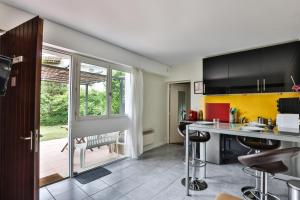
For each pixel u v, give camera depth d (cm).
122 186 251
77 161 352
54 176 281
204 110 414
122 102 377
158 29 256
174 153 416
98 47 295
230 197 138
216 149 345
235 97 372
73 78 279
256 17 217
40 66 160
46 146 479
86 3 190
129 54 360
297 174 262
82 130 292
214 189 243
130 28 254
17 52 181
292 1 182
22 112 173
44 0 186
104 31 266
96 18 225
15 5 197
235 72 346
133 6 195
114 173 296
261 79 315
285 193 233
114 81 357
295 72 285
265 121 309
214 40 298
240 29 253
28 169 165
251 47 329
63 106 723
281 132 182
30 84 163
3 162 201
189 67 461
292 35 273
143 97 430
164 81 509
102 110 331
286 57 293
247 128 205
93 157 378
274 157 144
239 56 342
